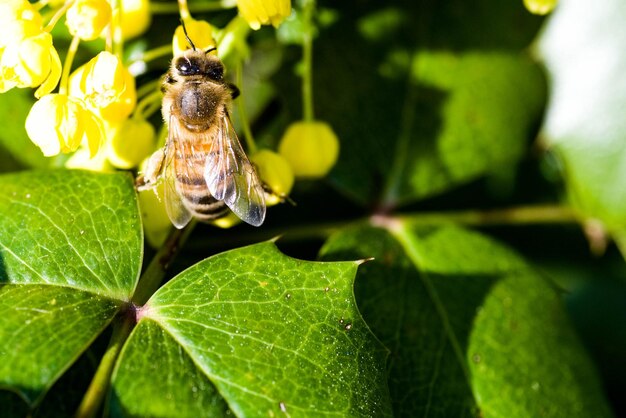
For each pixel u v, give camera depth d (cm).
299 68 14
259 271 12
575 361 14
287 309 12
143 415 11
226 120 13
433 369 13
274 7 13
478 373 13
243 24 13
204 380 12
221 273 12
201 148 13
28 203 13
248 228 14
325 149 14
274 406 12
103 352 12
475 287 14
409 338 13
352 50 14
